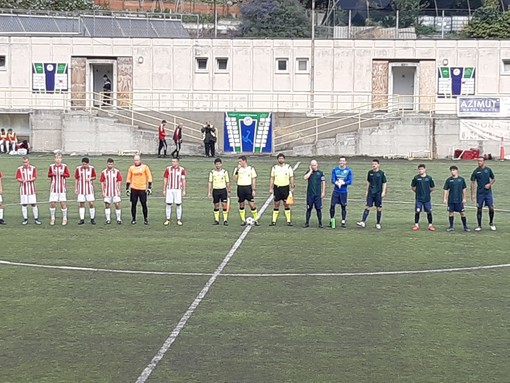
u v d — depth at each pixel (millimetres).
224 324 13117
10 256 19062
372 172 24234
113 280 16469
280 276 16969
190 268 17734
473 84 50031
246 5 72812
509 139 46594
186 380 10414
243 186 24500
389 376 10664
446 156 46875
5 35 51062
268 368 10930
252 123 48000
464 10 70625
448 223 25500
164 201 30156
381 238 22281
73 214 26672
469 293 15562
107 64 51469
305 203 30016
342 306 14422
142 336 12406
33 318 13438
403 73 51250
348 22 65875
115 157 45812
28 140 50656
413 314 13891
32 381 10383
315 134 48906
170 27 60688
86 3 76500
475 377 10648
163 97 51219
